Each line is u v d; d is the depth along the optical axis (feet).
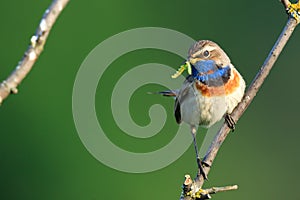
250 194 50.98
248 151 51.90
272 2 51.93
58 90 49.26
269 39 51.83
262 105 52.34
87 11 51.70
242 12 52.70
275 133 52.01
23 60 13.75
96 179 46.55
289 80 52.06
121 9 52.44
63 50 50.29
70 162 47.32
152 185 46.21
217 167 51.55
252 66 52.06
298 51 51.83
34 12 50.67
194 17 53.72
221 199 50.47
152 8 54.13
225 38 52.85
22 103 48.62
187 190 20.43
